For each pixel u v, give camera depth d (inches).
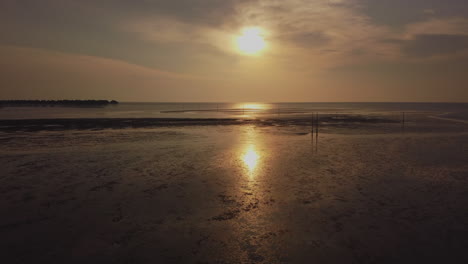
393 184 325.7
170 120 1443.2
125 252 181.6
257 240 197.5
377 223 222.2
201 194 292.8
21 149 568.1
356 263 169.2
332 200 274.2
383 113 2381.9
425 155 502.9
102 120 1398.9
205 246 189.5
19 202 267.6
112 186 319.0
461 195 286.4
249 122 1357.0
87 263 169.6
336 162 446.9
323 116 1920.5
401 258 173.9
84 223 223.1
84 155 504.7
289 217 235.1
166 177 357.4
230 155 508.1
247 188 313.3
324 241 195.0
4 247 187.3
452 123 1259.8
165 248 186.5
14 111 2783.0
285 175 367.9
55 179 347.3
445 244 189.6
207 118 1652.3
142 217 235.0
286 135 828.0
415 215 237.0
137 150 559.8
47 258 174.9
